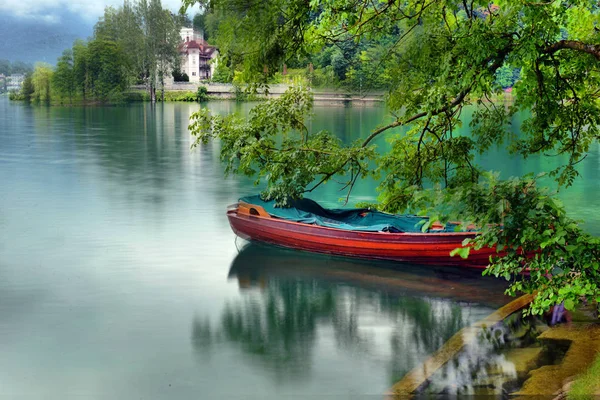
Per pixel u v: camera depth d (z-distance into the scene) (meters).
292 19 10.67
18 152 38.25
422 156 13.67
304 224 15.33
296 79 14.68
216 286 13.48
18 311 11.90
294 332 11.05
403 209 14.53
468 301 12.29
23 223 19.03
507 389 8.16
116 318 11.61
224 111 78.19
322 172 14.48
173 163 33.59
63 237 17.39
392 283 13.46
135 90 123.44
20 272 14.27
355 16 10.82
